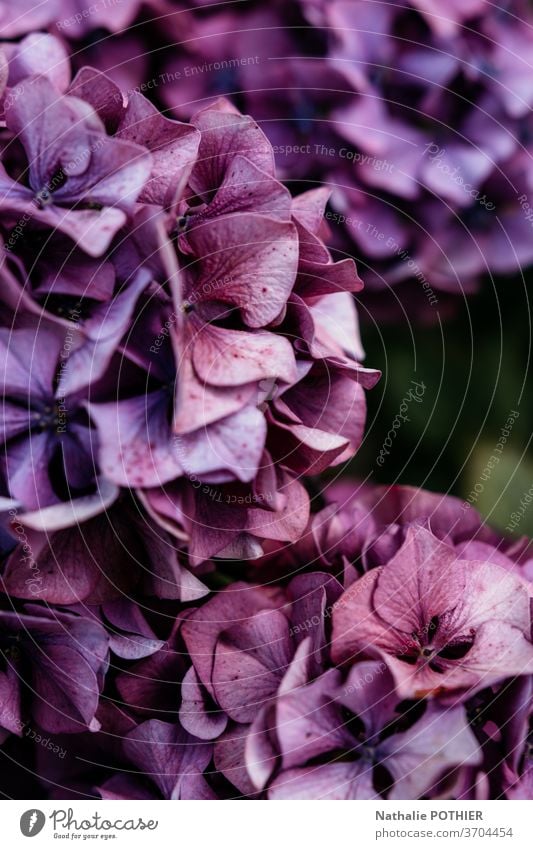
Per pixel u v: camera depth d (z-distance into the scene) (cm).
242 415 27
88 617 29
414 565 29
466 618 29
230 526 29
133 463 26
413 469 41
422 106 38
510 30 39
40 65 29
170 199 27
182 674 30
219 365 27
